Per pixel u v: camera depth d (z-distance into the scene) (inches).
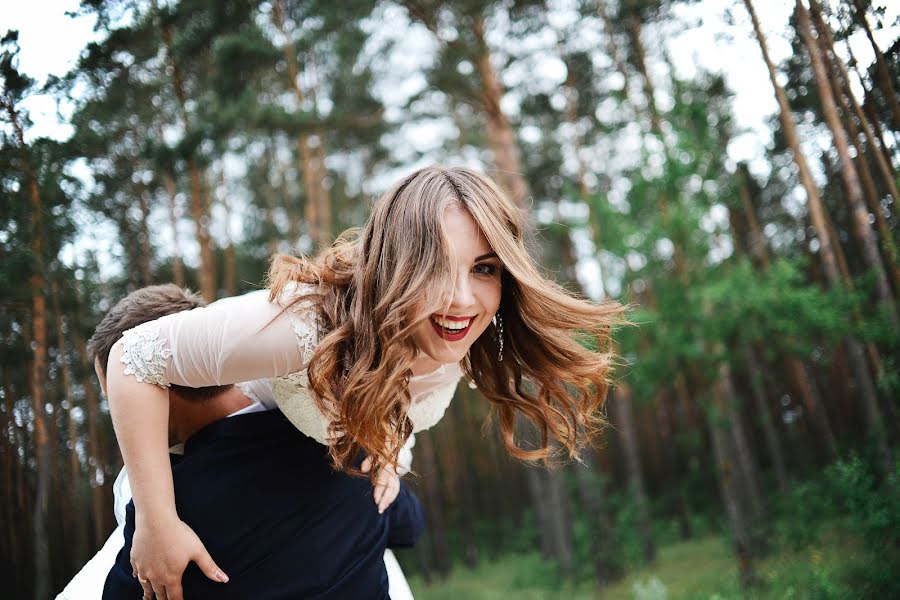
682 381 405.4
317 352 47.1
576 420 62.1
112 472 97.3
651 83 261.6
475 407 584.7
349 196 543.8
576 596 402.0
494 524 705.0
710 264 279.3
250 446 56.3
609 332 59.6
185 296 62.2
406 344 48.3
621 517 437.1
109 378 46.5
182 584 52.4
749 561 189.0
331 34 372.2
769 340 261.0
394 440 51.2
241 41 239.0
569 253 487.2
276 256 55.2
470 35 382.0
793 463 270.1
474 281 50.8
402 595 70.2
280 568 55.1
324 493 58.4
